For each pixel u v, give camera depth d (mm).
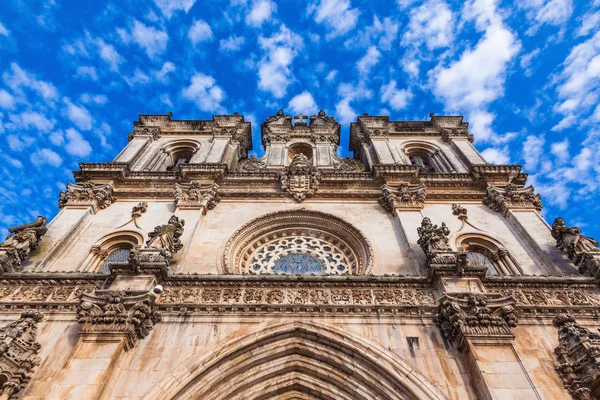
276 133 32594
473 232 19438
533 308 13672
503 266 17719
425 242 16281
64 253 17344
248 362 12242
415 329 12898
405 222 19250
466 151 28109
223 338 12500
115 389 10984
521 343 12453
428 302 13875
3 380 10969
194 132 31641
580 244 16344
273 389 12242
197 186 21828
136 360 11766
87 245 18125
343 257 19000
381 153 27719
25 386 11227
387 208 21062
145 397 10750
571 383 11164
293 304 13586
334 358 12375
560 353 11953
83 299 12766
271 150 29891
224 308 13484
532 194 21203
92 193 21094
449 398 10898
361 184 23281
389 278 14617
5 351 11242
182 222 17703
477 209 21516
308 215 20562
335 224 20047
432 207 21562
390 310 13484
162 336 12555
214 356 11867
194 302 13688
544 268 16797
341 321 13141
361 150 31500
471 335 11930
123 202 21625
